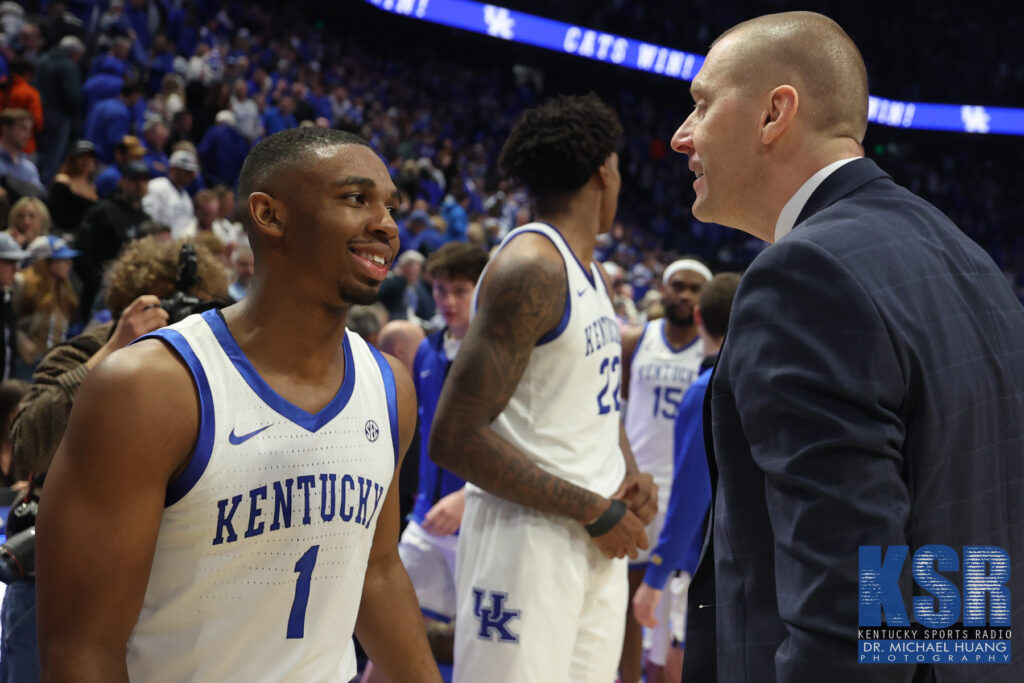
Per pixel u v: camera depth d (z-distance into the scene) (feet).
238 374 3.94
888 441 3.64
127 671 3.77
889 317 3.74
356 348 4.44
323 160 3.97
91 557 3.62
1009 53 80.07
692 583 4.61
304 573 4.01
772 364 3.80
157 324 5.93
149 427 3.67
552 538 6.59
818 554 3.57
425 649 4.83
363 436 4.23
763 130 4.52
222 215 21.90
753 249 63.31
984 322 4.13
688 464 9.29
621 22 67.82
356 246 3.99
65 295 15.65
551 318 6.57
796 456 3.67
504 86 70.79
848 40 4.60
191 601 3.85
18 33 28.14
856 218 4.16
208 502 3.81
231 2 45.88
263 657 3.97
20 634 5.74
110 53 28.17
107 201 18.37
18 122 19.92
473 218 39.34
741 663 4.10
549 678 6.51
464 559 6.88
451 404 6.42
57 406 5.92
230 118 28.66
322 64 50.75
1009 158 81.97
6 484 9.25
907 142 82.28
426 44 65.72
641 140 69.87
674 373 12.52
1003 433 4.13
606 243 48.96
